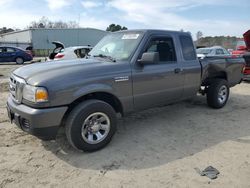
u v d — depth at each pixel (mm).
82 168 3812
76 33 45688
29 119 3789
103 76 4266
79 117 4020
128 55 4742
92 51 5520
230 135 5102
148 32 5008
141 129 5352
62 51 13305
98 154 4227
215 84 6637
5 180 3484
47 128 3834
